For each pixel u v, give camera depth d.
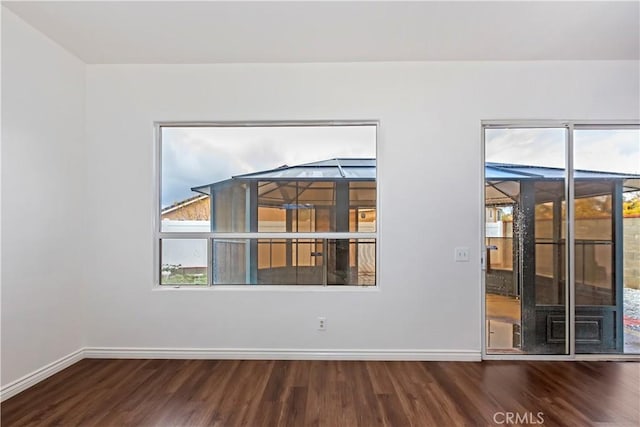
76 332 3.20
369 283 3.36
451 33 2.79
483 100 3.23
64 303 3.06
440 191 3.23
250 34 2.81
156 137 3.38
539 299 3.28
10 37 2.54
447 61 3.24
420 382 2.80
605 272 3.28
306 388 2.70
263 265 3.38
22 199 2.66
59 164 3.00
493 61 3.23
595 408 2.42
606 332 3.26
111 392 2.64
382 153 3.29
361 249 3.36
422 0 2.39
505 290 3.29
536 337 3.28
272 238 3.39
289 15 2.56
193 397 2.57
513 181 3.31
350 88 3.28
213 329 3.28
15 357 2.61
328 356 3.25
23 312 2.67
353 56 3.17
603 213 3.29
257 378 2.87
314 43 2.95
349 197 3.38
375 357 3.24
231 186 3.41
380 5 2.45
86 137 3.30
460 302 3.23
